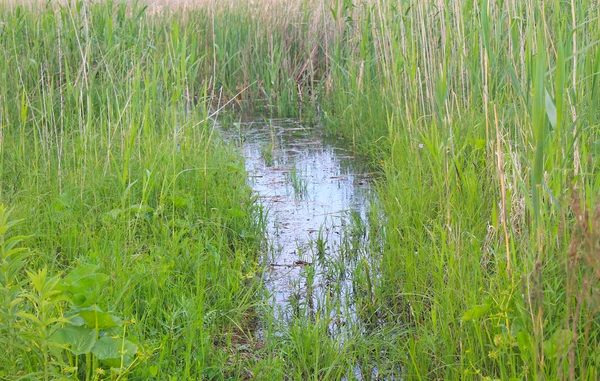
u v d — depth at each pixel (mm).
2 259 2537
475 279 3223
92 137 5605
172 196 4773
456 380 2895
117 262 3658
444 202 4352
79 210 4676
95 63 7586
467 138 4469
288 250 4723
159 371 2857
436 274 3551
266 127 9289
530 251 2965
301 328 3312
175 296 3557
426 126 5566
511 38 4152
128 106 6020
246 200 5375
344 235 4918
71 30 7797
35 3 9000
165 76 5793
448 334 3148
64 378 2441
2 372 2500
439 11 6285
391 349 3307
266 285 4145
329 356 3162
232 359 3264
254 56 11164
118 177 4727
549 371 2625
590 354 2707
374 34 7961
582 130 3441
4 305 2477
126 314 3230
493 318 2898
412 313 3543
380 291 3873
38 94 6535
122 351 2652
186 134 6078
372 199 5746
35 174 5051
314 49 10945
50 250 4098
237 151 6996
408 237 4234
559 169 2965
